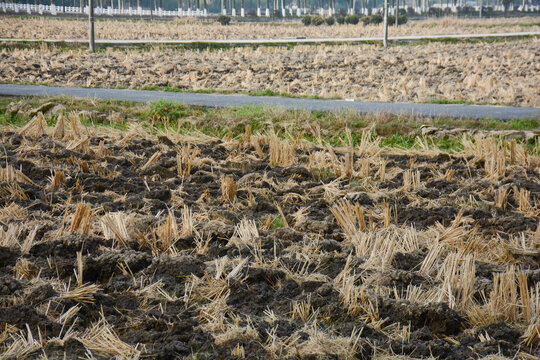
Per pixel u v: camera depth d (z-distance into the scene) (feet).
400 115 61.00
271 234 27.27
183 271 22.68
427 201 34.47
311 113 63.10
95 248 24.73
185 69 124.88
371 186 37.11
